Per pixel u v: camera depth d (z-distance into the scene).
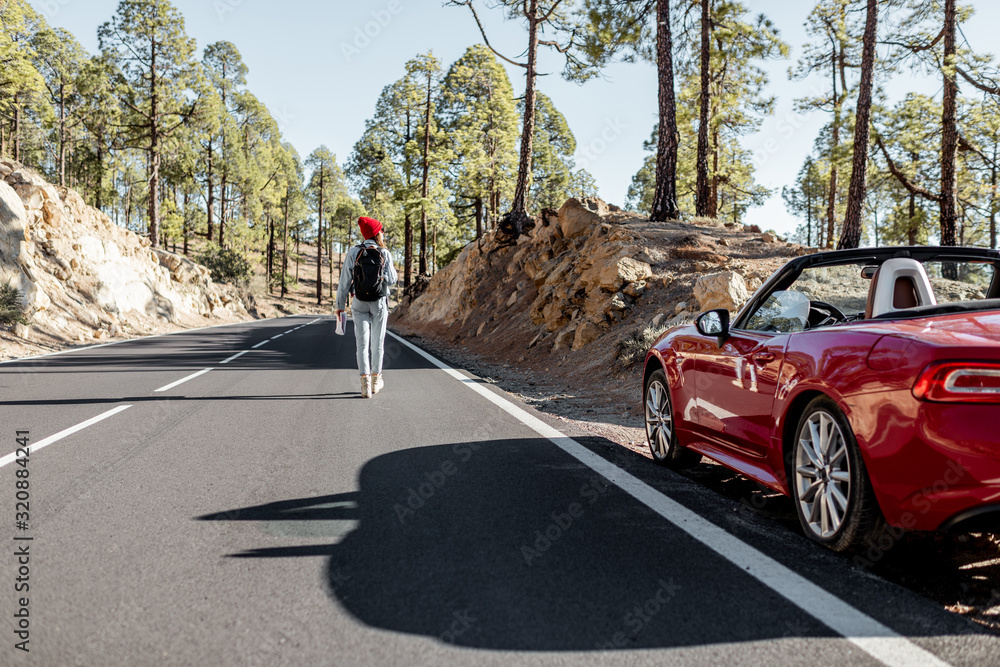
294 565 2.75
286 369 10.77
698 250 12.08
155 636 2.12
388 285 7.77
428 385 8.90
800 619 2.25
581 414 7.03
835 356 2.88
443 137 41.75
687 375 4.38
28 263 16.67
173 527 3.23
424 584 2.56
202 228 62.44
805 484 3.14
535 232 19.36
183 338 18.83
